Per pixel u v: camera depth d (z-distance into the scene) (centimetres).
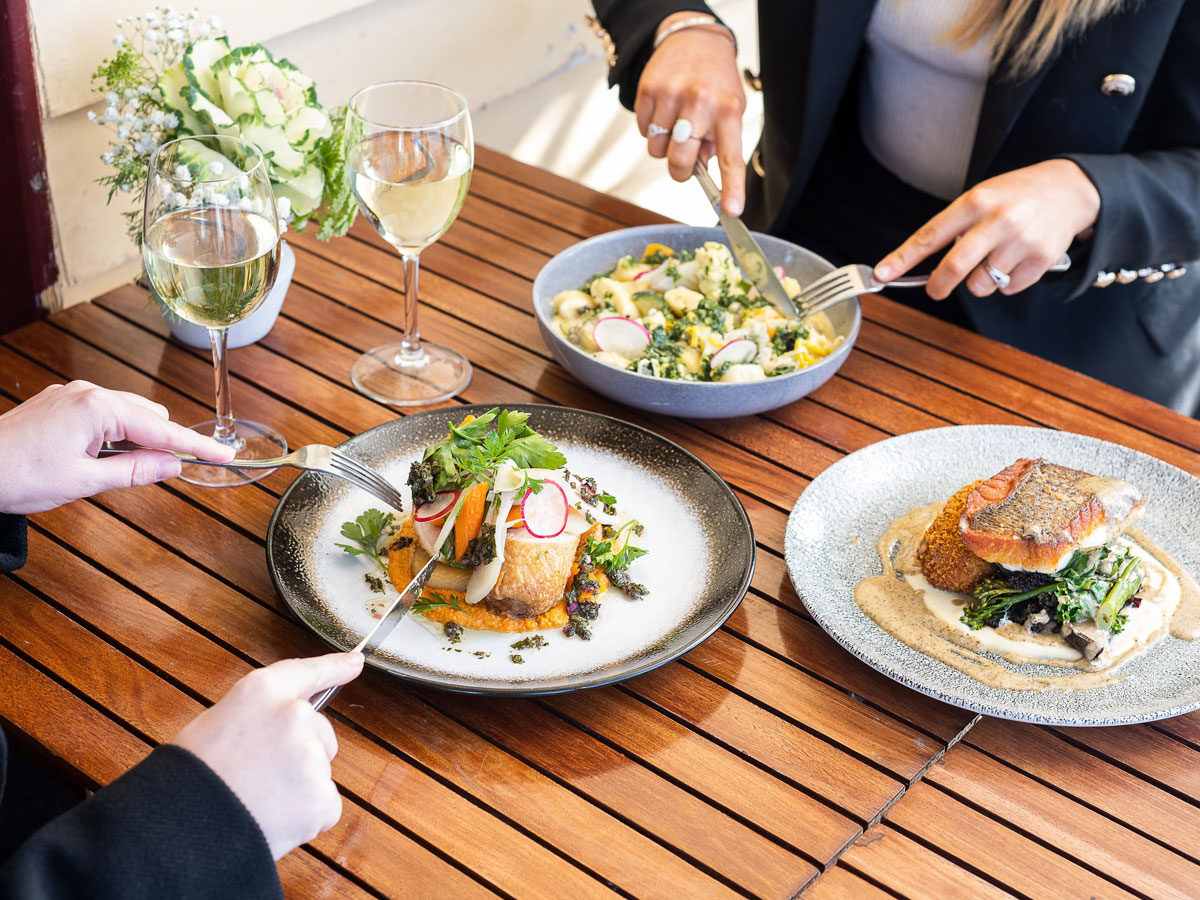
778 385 132
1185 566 118
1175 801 96
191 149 122
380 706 100
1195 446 142
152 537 117
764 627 112
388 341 152
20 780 138
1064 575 109
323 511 115
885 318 165
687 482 121
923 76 196
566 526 107
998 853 91
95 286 191
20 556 106
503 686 94
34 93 162
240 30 189
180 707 98
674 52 178
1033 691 102
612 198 191
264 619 108
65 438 102
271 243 115
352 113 129
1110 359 198
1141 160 170
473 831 90
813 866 89
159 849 76
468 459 107
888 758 98
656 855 89
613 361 138
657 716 101
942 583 112
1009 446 132
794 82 198
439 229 134
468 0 243
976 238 150
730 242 158
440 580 108
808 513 121
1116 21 172
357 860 87
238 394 140
